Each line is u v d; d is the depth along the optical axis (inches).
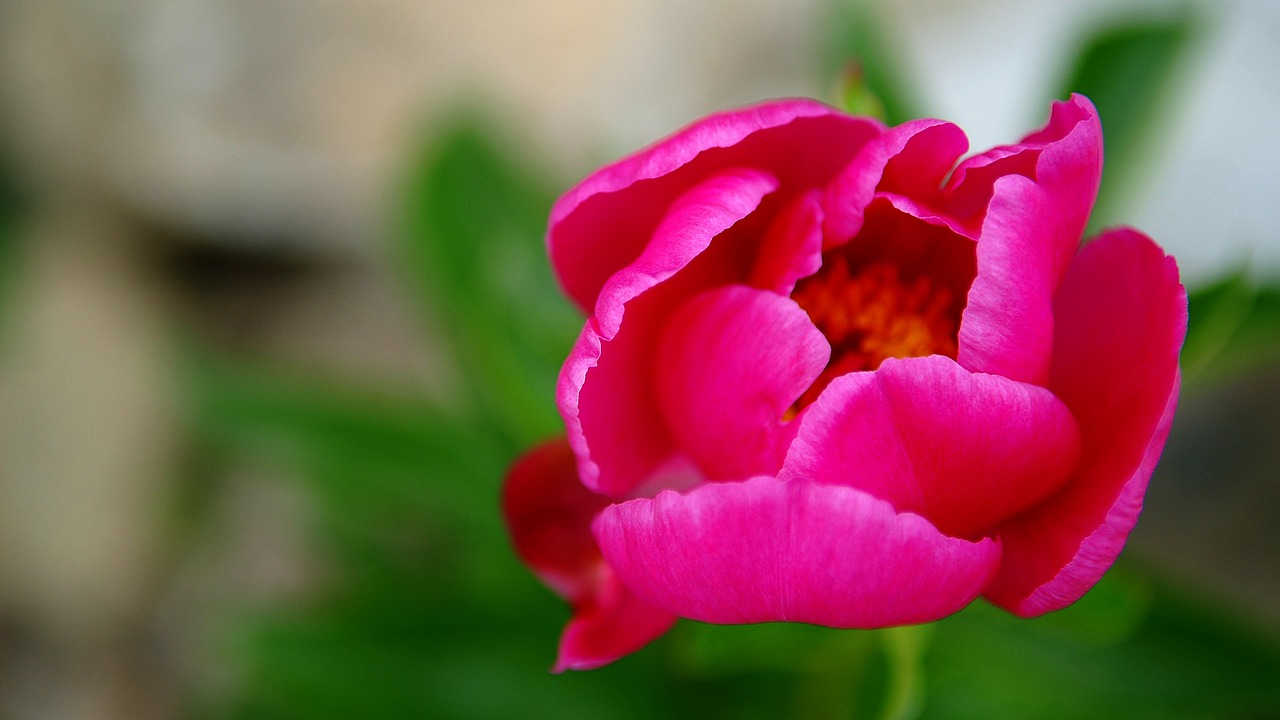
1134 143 19.8
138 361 34.0
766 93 31.2
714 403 16.7
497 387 19.7
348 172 32.4
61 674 32.1
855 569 15.7
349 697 20.3
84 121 33.0
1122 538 16.0
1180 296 16.2
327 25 31.7
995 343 16.2
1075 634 17.6
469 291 21.4
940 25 29.7
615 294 16.6
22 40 33.0
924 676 19.7
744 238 17.5
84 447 32.8
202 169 32.4
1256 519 27.2
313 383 21.9
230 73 31.9
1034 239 16.2
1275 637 19.4
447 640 20.1
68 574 32.2
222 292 35.1
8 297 33.5
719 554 15.8
